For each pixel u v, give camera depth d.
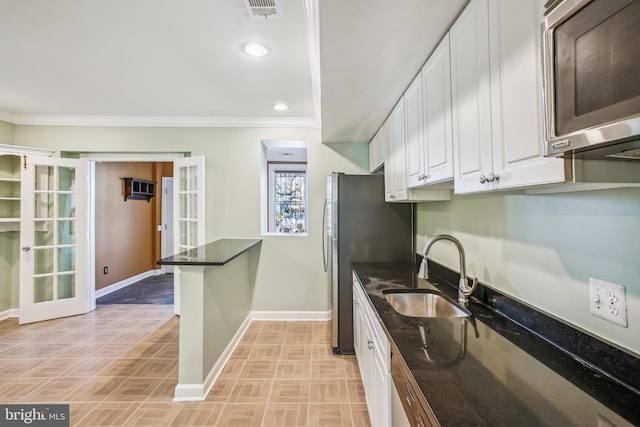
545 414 0.68
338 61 1.59
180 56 2.15
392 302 1.77
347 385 2.18
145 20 1.74
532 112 0.77
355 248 2.69
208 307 2.18
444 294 1.69
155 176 6.08
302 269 3.54
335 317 2.69
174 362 2.51
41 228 3.45
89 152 3.62
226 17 1.71
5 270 3.50
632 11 0.45
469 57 1.10
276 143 3.64
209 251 2.52
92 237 3.76
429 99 1.52
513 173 0.85
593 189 0.89
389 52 1.50
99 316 3.60
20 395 2.05
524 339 1.09
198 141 3.54
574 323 0.98
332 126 2.83
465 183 1.13
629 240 0.80
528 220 1.21
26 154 3.29
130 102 3.04
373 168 3.22
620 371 0.81
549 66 0.58
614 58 0.48
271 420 1.82
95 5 1.61
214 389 2.13
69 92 2.79
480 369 0.88
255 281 3.53
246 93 2.80
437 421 0.65
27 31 1.85
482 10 1.01
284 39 1.93
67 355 2.63
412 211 2.71
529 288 1.20
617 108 0.47
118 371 2.37
